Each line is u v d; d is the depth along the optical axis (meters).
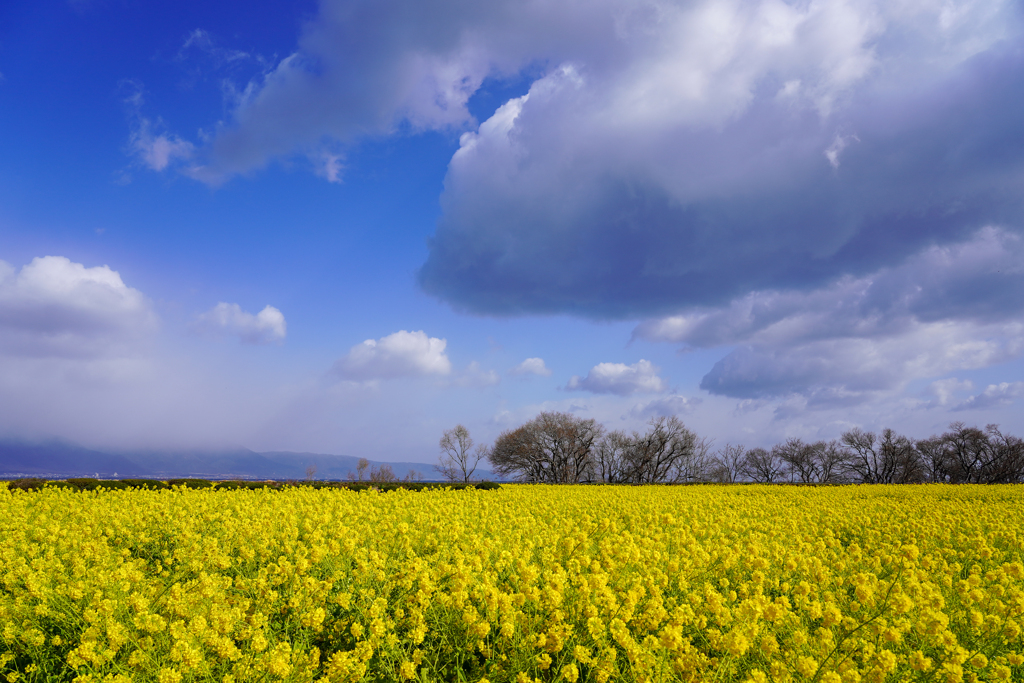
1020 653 5.34
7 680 5.07
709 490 25.97
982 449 84.12
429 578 6.57
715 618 5.34
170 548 9.89
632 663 4.84
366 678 5.10
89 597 6.34
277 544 9.11
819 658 4.94
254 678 4.88
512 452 79.69
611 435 83.25
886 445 89.00
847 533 11.86
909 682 4.67
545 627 5.49
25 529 10.24
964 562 8.88
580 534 7.58
